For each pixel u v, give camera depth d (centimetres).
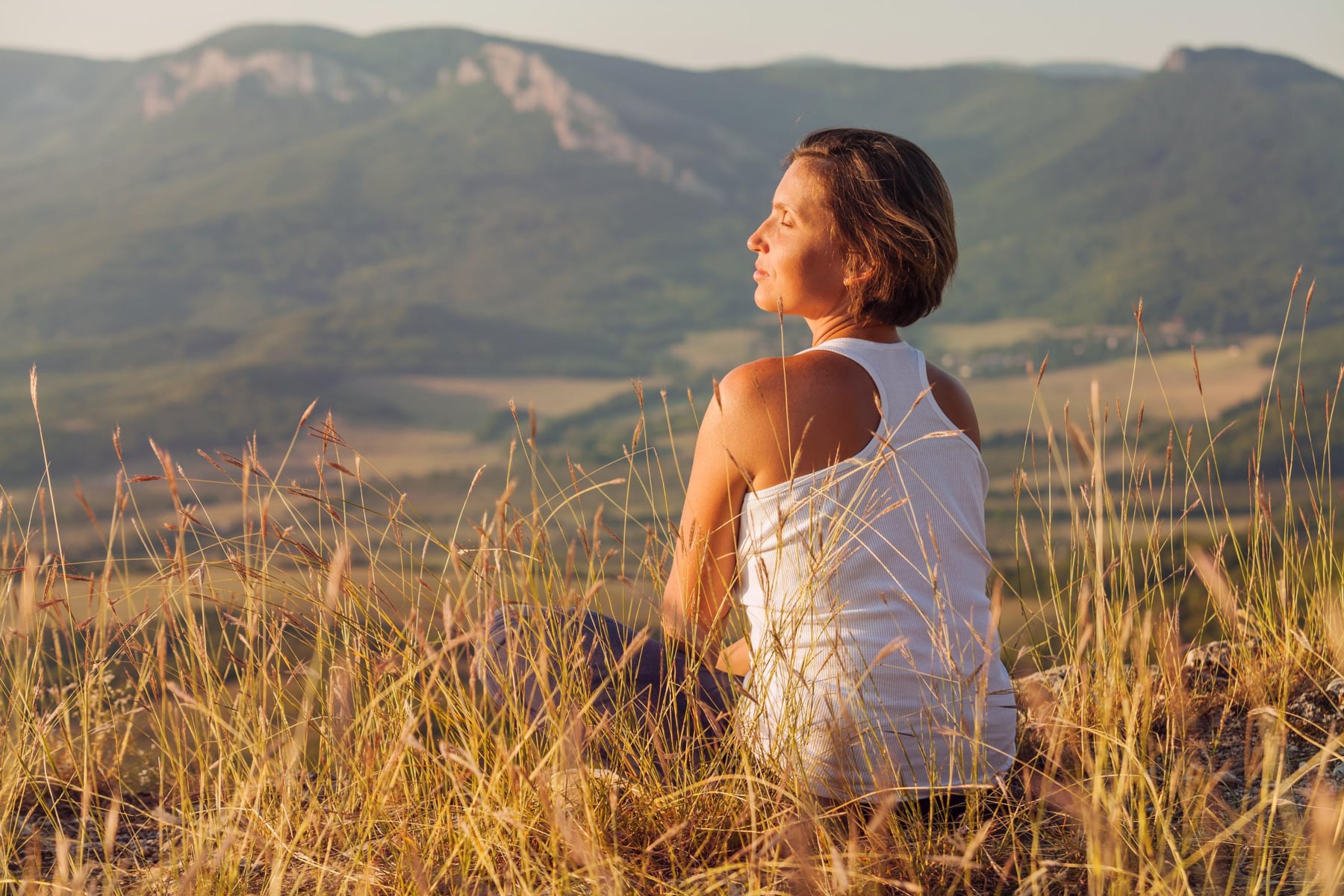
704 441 142
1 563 134
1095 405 124
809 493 135
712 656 151
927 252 146
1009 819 126
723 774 138
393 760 125
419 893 116
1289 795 143
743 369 142
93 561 136
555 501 136
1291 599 181
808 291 152
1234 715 174
